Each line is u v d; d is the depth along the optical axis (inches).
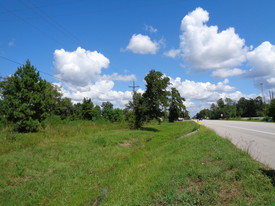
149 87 1042.7
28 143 524.7
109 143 585.9
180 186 203.2
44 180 295.9
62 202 237.1
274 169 227.0
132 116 1053.2
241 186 187.6
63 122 1315.2
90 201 235.1
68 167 356.8
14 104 737.6
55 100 1923.0
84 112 1855.3
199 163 273.4
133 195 205.8
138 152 504.4
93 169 360.2
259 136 577.0
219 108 4773.6
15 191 255.9
